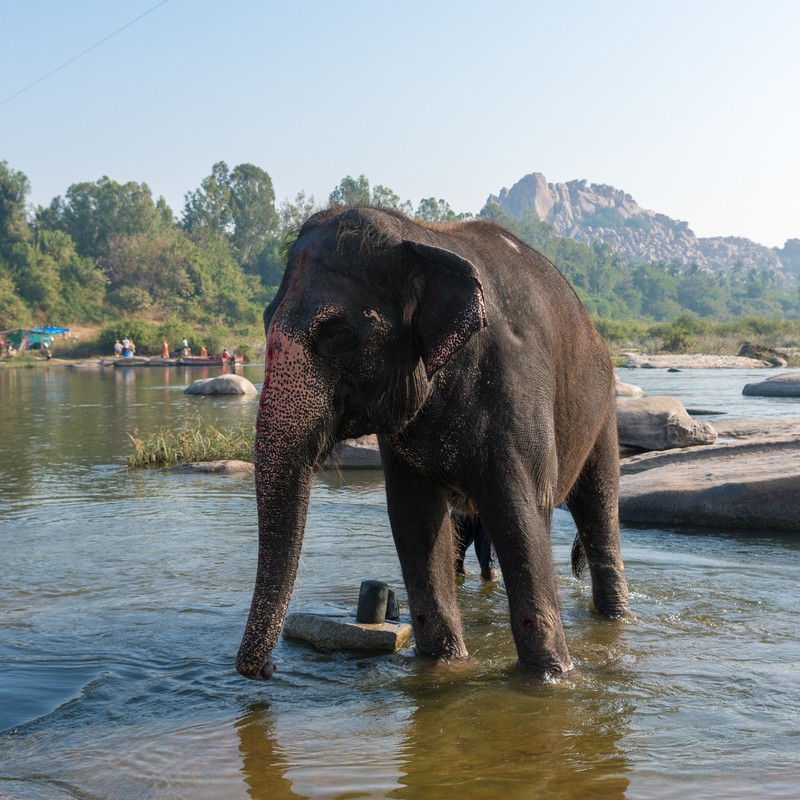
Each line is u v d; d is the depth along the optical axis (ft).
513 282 14.51
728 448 33.12
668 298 618.85
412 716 13.39
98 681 14.90
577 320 16.28
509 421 13.76
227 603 19.57
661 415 38.91
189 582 21.26
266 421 12.04
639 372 124.98
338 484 35.78
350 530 26.99
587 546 18.86
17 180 357.61
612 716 13.19
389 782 11.12
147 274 354.95
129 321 227.40
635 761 11.60
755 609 18.95
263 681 15.11
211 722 13.33
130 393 95.30
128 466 41.39
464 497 14.51
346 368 12.44
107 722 13.37
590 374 16.57
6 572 22.20
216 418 64.54
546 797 10.57
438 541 15.57
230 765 11.76
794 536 26.13
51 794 10.99
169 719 13.46
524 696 13.97
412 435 13.82
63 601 19.77
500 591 21.16
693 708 13.47
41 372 156.15
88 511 30.19
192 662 15.98
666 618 18.43
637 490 28.68
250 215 459.73
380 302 12.52
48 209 399.85
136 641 17.13
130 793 10.98
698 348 189.78
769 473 27.84
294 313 12.25
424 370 13.21
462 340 12.02
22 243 333.62
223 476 38.58
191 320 337.52
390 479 15.34
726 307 639.76
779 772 11.18
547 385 14.35
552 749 12.05
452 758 11.83
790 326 225.76
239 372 149.28
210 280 362.74
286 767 11.67
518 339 14.11
